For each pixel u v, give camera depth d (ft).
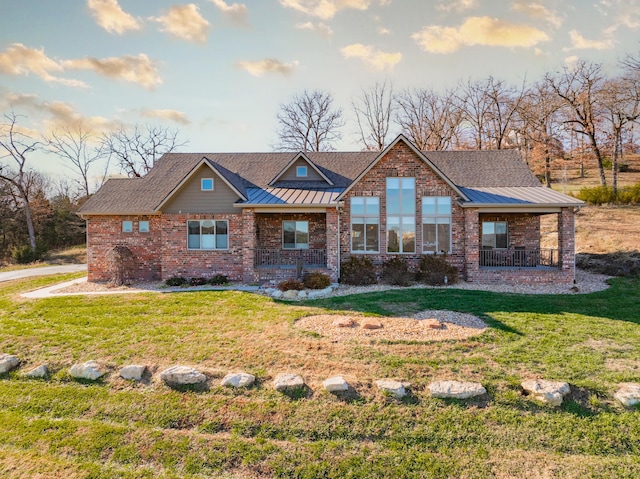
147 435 20.13
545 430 19.53
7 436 20.27
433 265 56.44
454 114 147.13
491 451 18.48
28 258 114.21
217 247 60.95
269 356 27.25
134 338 31.27
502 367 24.76
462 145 148.97
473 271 56.80
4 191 135.23
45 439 19.95
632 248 67.97
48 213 139.44
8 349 29.84
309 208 58.70
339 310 38.93
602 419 20.01
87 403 22.97
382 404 21.61
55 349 29.53
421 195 60.64
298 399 22.27
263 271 58.49
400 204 60.95
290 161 67.67
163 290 53.36
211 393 23.20
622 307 39.06
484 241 64.64
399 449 18.76
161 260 62.59
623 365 24.89
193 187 60.85
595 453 18.19
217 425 20.70
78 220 145.28
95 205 64.69
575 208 59.98
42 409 22.72
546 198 57.00
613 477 16.75
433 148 149.07
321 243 65.77
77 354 28.50
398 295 45.75
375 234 61.31
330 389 22.57
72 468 17.88
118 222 64.39
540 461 17.78
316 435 19.81
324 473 17.40
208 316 37.73
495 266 61.57
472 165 70.59
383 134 149.79
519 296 44.78
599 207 98.63
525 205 54.70
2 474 17.46
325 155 75.66
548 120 135.44
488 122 144.66
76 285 59.93
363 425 20.29
